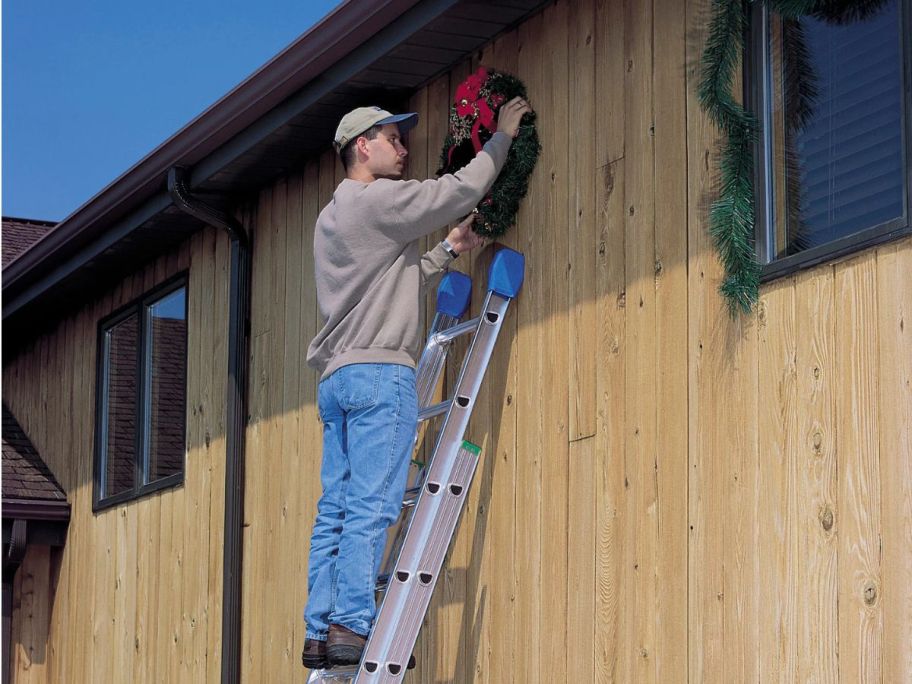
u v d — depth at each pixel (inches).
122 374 332.8
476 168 185.2
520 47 201.5
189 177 267.0
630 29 181.2
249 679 258.7
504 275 193.6
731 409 159.2
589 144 186.2
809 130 157.8
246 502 267.3
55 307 363.6
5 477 357.7
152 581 304.2
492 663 192.7
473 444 199.0
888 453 140.3
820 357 149.0
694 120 169.2
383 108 230.8
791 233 158.1
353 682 174.9
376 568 177.2
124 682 311.3
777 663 149.5
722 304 161.9
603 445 177.6
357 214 183.3
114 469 332.5
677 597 163.3
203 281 295.6
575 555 179.9
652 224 173.9
